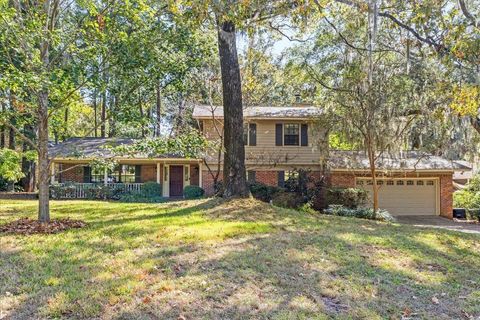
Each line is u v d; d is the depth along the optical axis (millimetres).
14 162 10422
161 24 7781
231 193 10719
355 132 13945
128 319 3670
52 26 7621
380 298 4648
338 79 14164
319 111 16656
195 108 18938
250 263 5457
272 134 18984
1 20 6422
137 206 11031
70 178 20797
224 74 10641
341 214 14406
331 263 5777
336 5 10398
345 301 4477
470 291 5145
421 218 17266
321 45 13984
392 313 4258
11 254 5516
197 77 16266
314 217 9820
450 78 10977
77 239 6484
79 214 9508
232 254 5824
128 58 7625
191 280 4680
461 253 7195
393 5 8562
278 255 5930
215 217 8703
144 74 7887
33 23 6664
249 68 17578
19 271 4793
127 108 8156
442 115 12203
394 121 13281
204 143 8961
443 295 4926
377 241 7301
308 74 14984
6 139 20766
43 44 7422
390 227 9195
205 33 10453
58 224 7738
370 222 9969
